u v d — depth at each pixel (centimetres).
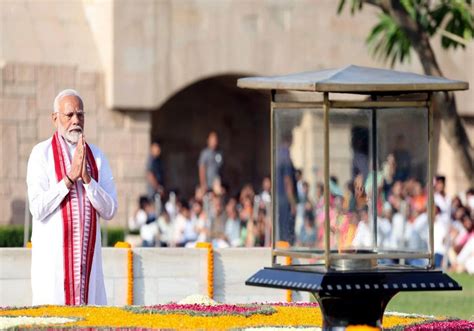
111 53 6619
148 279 3594
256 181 7494
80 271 2977
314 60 7038
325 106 2288
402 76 2252
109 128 6656
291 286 2214
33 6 6650
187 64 6800
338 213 2328
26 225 5509
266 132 7475
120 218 6575
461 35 4934
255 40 6950
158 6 6731
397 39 5066
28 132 6475
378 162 2342
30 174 2994
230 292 3656
